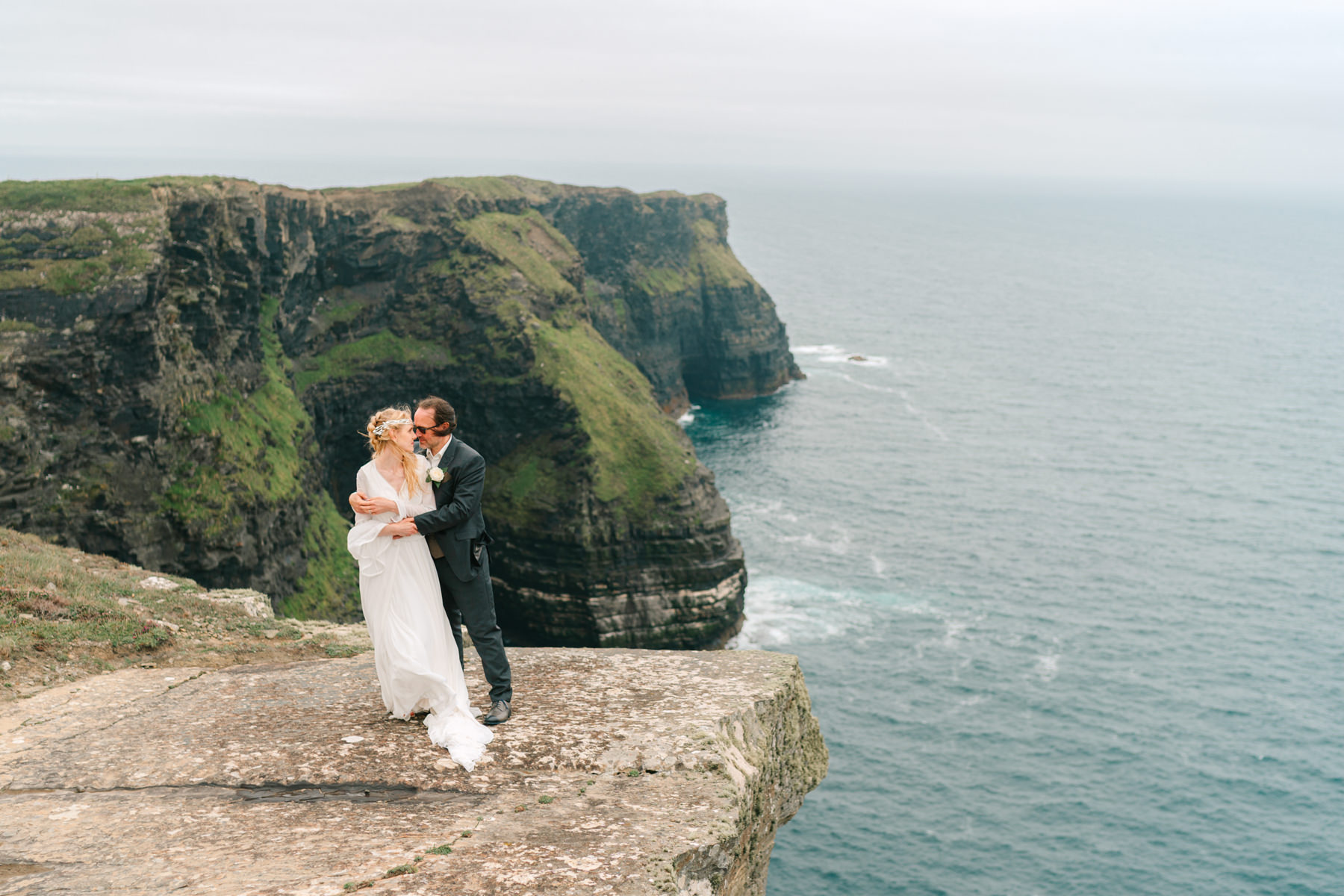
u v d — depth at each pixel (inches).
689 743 350.0
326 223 3479.3
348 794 309.3
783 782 420.8
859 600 3228.3
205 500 2290.8
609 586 3228.3
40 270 2092.8
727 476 4601.4
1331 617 3110.2
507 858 260.1
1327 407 6200.8
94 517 2107.5
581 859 261.9
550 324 3966.5
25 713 394.3
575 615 3230.8
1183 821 2033.7
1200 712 2491.4
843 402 6190.9
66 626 520.4
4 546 726.5
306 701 396.5
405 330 3740.2
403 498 351.3
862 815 2021.4
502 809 298.5
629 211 5851.4
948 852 1907.0
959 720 2431.1
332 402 3489.2
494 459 3629.4
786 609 3161.9
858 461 4869.6
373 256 3676.2
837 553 3636.8
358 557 357.1
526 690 406.0
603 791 314.0
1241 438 5433.1
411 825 284.2
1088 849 1927.9
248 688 418.3
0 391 2001.7
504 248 4030.5
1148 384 6845.5
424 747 343.3
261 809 296.2
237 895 232.4
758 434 5388.8
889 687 2608.3
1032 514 4097.0
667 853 268.1
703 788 320.8
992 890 1800.0
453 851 263.9
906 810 2041.1
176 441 2301.9
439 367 3695.9
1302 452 5167.3
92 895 234.2
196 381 2434.8
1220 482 4606.3
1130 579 3400.6
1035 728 2395.4
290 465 2714.1
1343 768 2242.9
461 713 354.3
